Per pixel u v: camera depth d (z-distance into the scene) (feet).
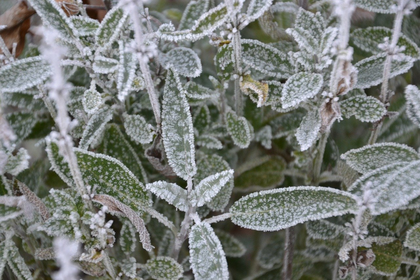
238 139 1.33
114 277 1.21
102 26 1.18
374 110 1.20
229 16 1.17
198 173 1.36
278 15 1.50
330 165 1.42
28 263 1.30
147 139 1.25
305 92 1.15
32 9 1.39
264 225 1.14
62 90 0.97
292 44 1.41
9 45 1.40
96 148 1.32
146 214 1.32
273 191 1.14
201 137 1.37
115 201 1.12
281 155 1.47
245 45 1.28
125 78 1.09
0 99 1.13
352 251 1.22
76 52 1.22
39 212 1.15
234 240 1.38
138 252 1.36
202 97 1.29
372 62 1.24
